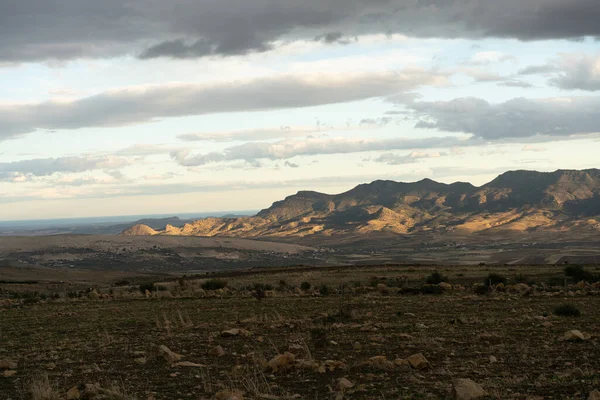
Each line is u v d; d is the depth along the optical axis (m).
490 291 46.09
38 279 115.88
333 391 13.44
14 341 24.58
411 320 26.91
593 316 27.23
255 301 40.50
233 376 15.66
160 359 18.66
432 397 12.43
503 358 17.11
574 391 12.55
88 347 21.77
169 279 95.81
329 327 24.66
